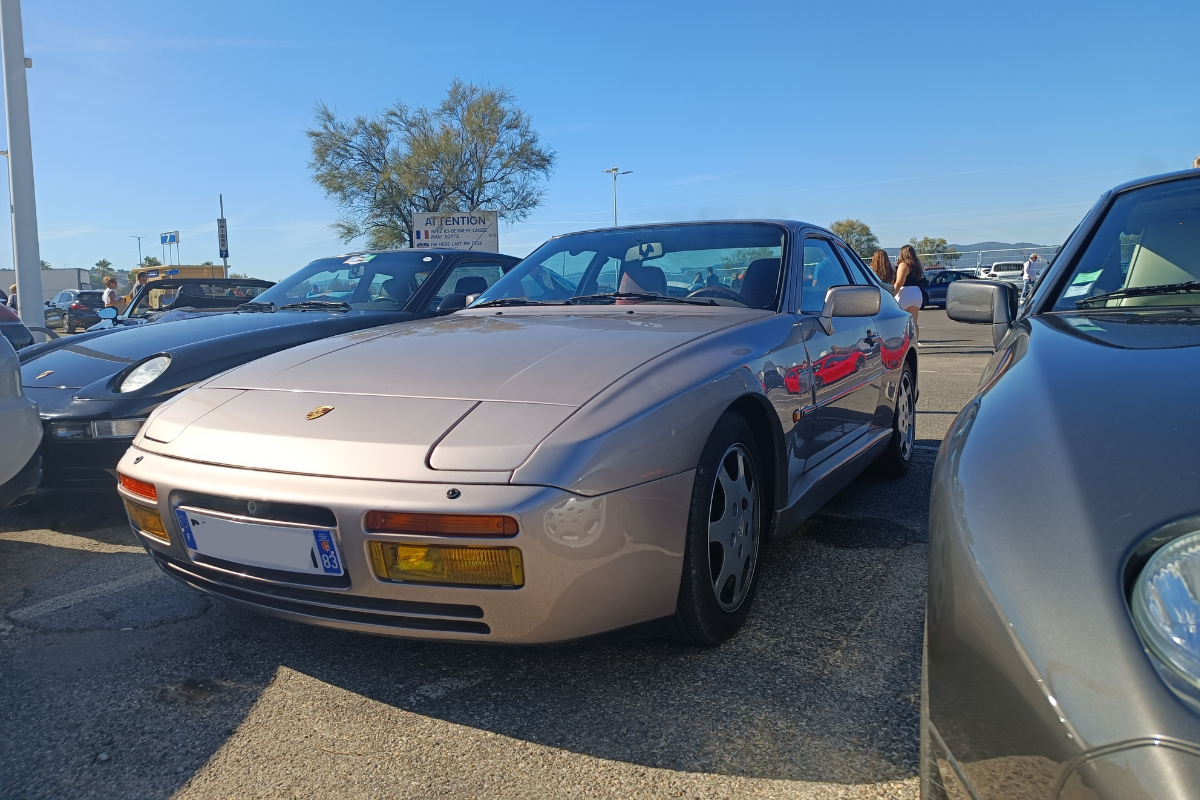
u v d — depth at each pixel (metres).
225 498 1.79
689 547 1.89
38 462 2.87
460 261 5.09
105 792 1.60
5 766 1.69
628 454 1.71
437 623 1.67
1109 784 0.76
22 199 9.59
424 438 1.73
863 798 1.51
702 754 1.66
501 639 1.65
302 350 2.47
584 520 1.62
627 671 2.01
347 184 26.78
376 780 1.61
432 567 1.62
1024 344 1.56
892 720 1.77
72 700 1.95
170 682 2.03
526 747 1.71
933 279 27.36
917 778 1.56
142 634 2.31
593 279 3.13
